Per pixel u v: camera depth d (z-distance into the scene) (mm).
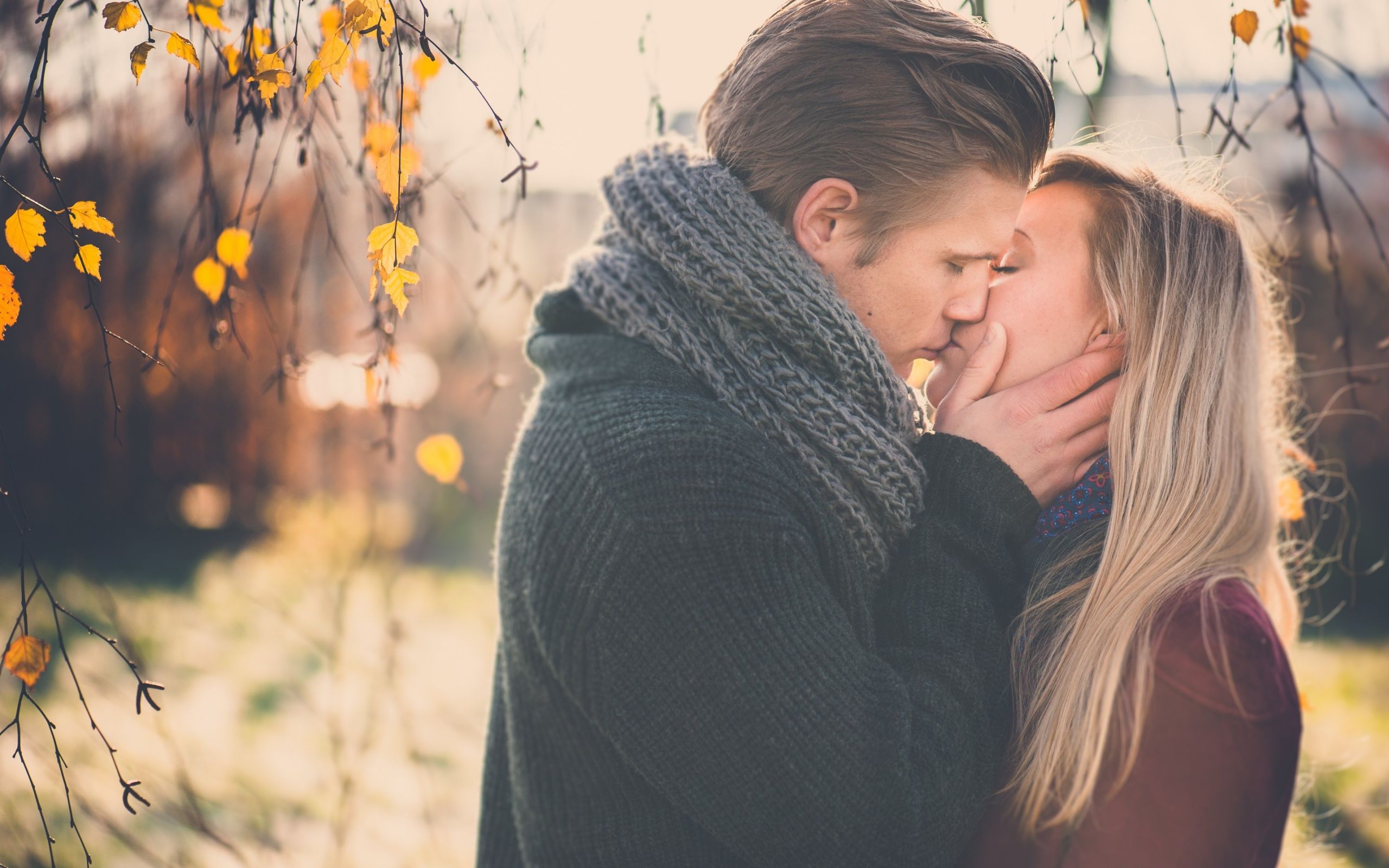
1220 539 1099
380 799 3160
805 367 1079
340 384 5188
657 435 1001
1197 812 979
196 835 2729
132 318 3924
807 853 950
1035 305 1224
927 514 1151
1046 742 1057
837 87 1099
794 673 949
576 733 1029
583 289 1146
